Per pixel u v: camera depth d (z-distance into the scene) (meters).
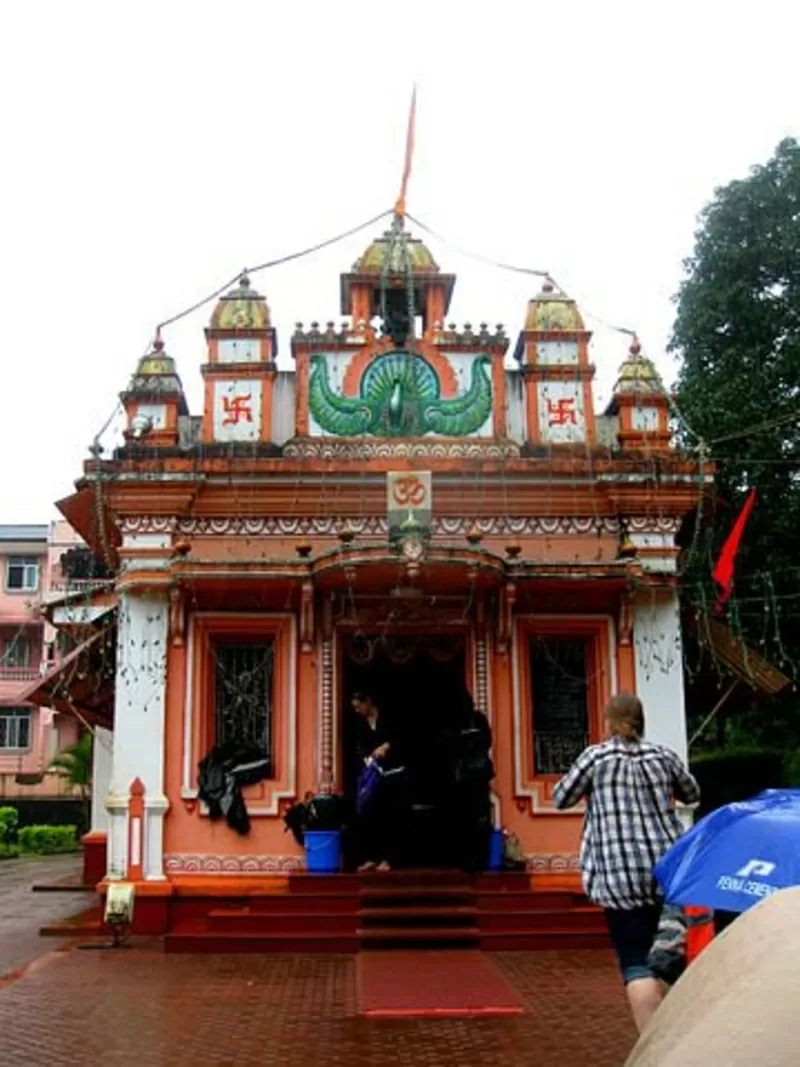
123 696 13.66
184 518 14.27
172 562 13.41
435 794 15.82
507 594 13.57
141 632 13.84
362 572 13.05
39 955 12.24
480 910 12.17
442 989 9.56
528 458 14.53
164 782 13.53
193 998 9.39
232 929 12.06
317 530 14.34
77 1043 7.78
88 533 15.75
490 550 14.30
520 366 15.30
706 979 1.27
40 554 43.19
